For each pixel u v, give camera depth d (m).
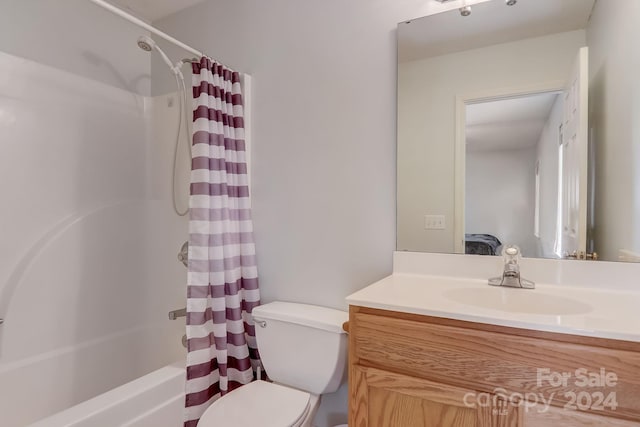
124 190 2.07
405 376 0.95
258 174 1.76
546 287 1.19
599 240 1.15
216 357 1.50
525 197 1.26
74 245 1.79
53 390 1.64
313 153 1.62
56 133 1.77
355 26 1.53
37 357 1.61
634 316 0.85
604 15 1.15
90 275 1.85
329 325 1.30
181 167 2.03
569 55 1.20
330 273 1.57
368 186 1.50
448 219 1.37
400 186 1.43
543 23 1.23
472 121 1.33
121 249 2.00
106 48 2.01
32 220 1.67
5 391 1.48
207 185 1.46
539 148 1.24
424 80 1.40
